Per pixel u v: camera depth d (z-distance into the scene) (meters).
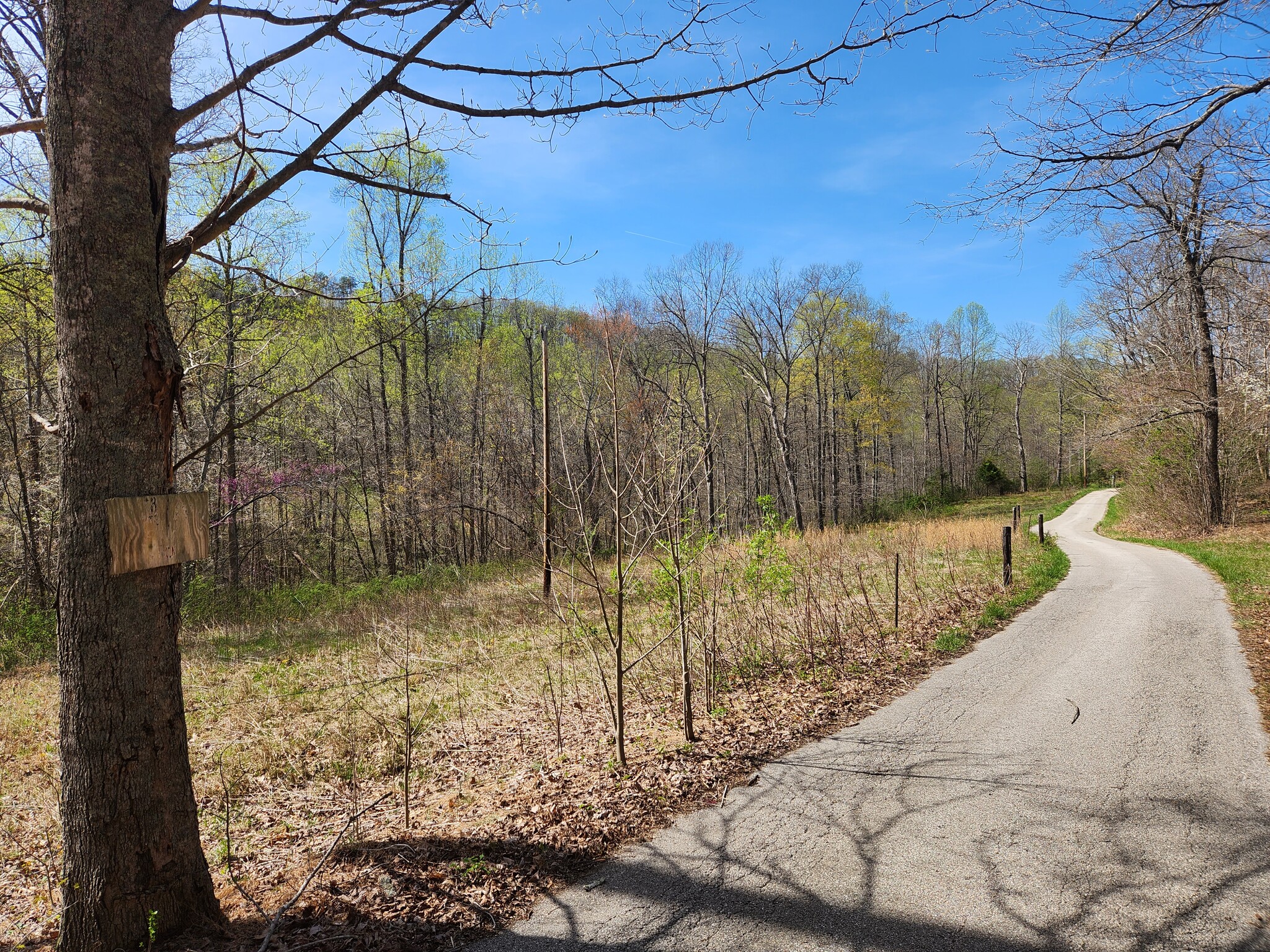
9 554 17.34
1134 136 5.98
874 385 40.72
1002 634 9.01
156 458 2.94
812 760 5.07
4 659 12.69
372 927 3.23
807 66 3.71
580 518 5.54
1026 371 62.22
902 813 4.20
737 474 38.94
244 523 20.11
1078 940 2.95
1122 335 24.83
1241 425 22.33
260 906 3.36
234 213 3.30
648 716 6.44
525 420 27.19
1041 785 4.47
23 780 6.54
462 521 26.17
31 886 4.26
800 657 8.00
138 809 2.86
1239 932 2.93
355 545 26.02
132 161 2.89
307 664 10.90
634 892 3.49
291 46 3.30
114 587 2.81
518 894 3.52
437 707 7.77
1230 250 8.22
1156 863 3.49
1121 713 5.71
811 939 3.06
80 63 2.80
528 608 13.56
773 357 36.53
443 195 3.86
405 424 25.08
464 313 22.70
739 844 3.93
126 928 2.84
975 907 3.23
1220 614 9.52
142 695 2.87
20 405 15.80
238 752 6.83
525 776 5.30
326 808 5.34
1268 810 3.96
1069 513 39.88
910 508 44.72
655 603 9.42
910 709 6.15
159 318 2.98
